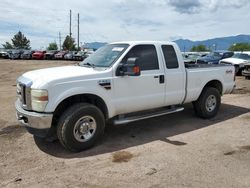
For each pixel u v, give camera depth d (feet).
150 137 19.34
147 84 19.31
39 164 15.10
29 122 16.05
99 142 18.35
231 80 25.72
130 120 18.71
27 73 18.06
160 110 21.17
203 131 20.59
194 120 23.47
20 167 14.73
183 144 17.94
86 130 16.90
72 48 260.21
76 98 17.38
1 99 32.19
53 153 16.57
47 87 15.60
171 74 20.57
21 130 20.53
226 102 30.94
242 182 13.00
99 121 17.29
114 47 19.70
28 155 16.26
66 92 16.05
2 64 103.91
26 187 12.72
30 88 15.93
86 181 13.25
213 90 23.67
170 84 20.62
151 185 12.82
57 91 15.85
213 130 20.81
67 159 15.75
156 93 19.90
